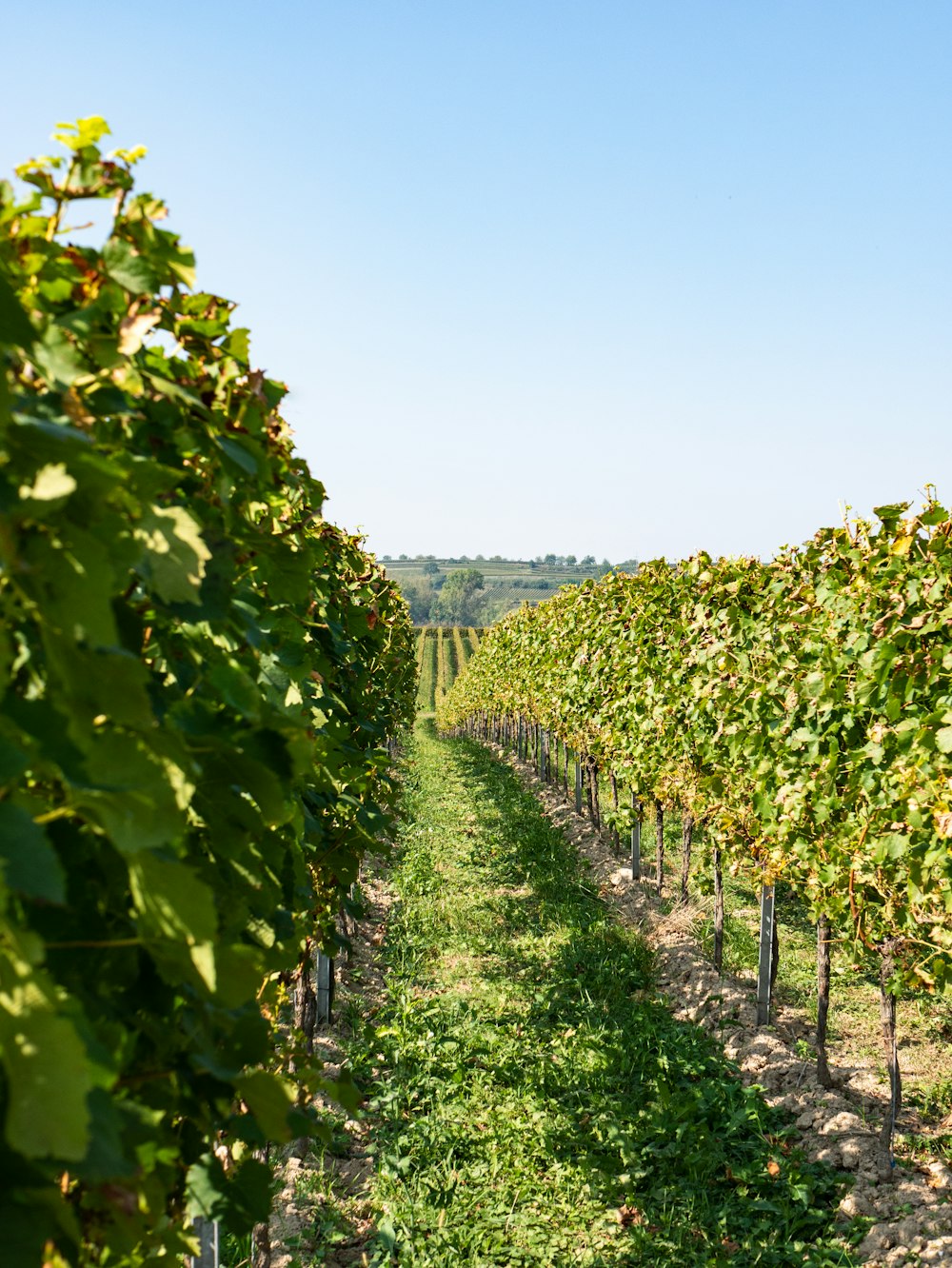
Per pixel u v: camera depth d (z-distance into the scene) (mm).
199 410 1697
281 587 2162
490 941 9453
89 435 1322
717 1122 5883
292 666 2643
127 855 1082
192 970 1267
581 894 11125
